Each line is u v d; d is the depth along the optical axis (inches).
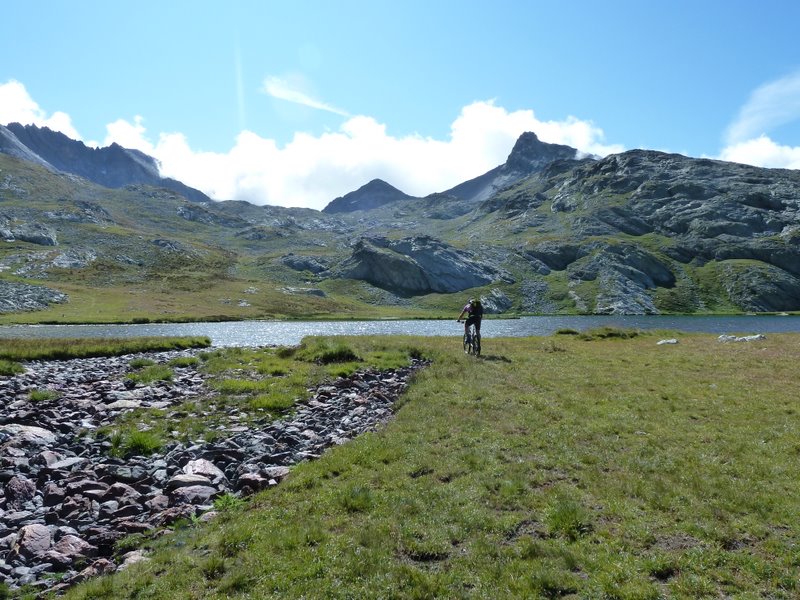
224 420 751.1
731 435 643.5
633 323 5620.1
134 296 6909.5
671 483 486.3
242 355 1433.3
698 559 355.6
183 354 1551.4
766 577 337.4
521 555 362.6
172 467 562.3
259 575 338.3
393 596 316.2
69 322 4842.5
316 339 1505.9
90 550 387.2
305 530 389.7
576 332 2181.3
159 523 435.8
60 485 512.1
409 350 1413.6
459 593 319.3
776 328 4598.9
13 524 435.5
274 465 575.5
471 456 551.8
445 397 832.9
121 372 1169.4
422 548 371.9
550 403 800.3
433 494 460.1
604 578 332.5
